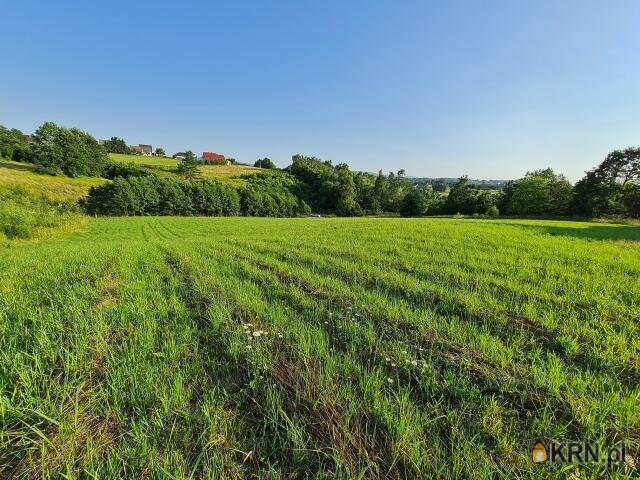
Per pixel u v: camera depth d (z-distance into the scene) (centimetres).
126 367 316
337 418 256
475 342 407
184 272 802
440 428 256
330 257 1066
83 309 479
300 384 302
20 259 958
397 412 268
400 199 8831
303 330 420
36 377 295
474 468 213
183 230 3422
